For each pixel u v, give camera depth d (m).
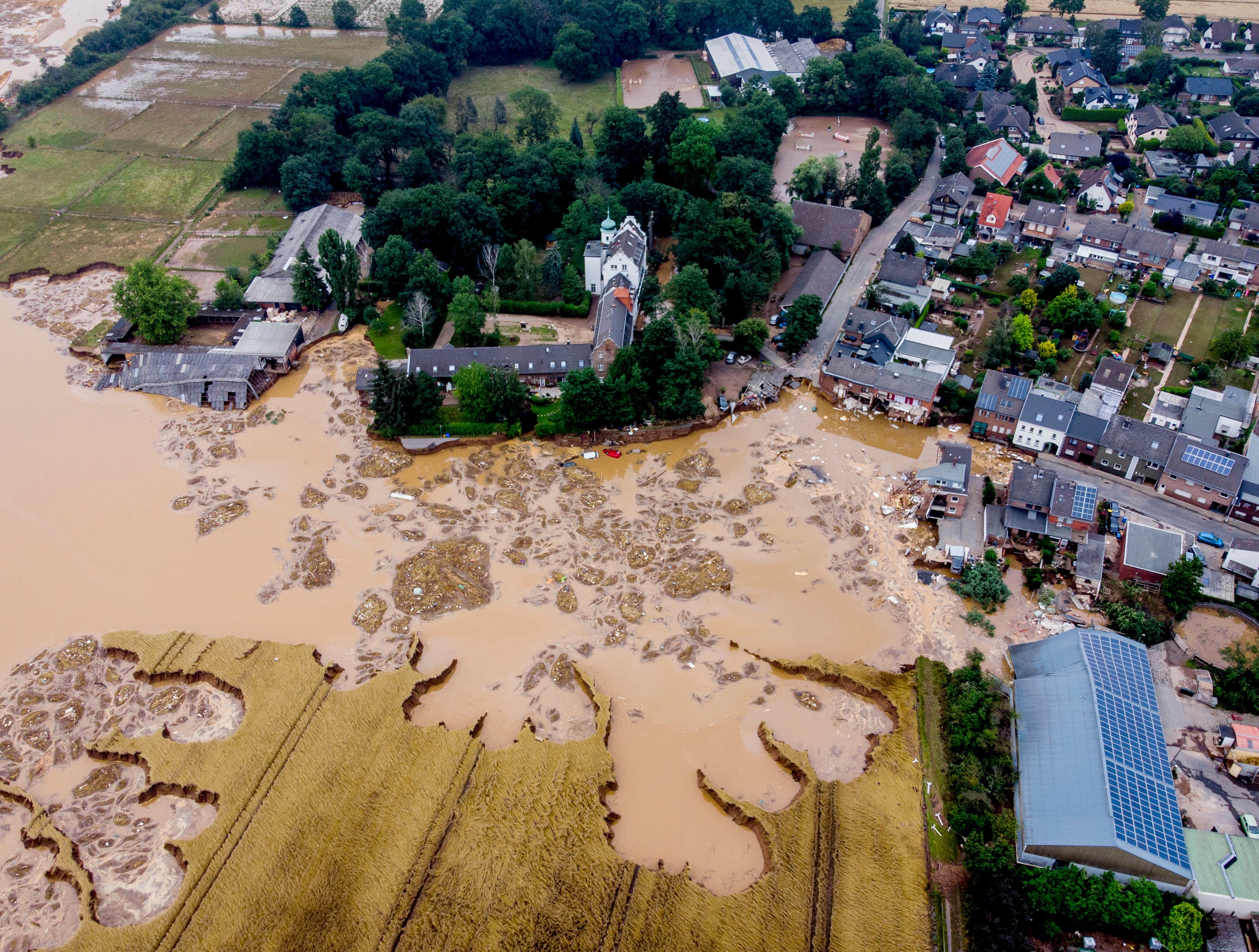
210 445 118.06
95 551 102.75
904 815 75.25
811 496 108.44
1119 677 80.56
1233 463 100.56
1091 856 68.50
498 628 93.19
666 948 66.56
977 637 91.06
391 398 114.12
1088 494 97.12
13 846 76.44
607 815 75.88
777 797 78.00
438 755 80.25
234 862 72.88
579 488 110.25
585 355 124.69
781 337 132.00
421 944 66.94
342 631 93.31
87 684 88.75
